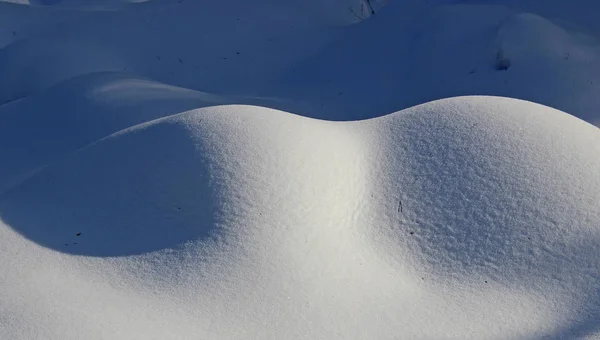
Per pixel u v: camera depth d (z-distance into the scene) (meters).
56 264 3.86
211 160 4.29
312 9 12.23
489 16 9.01
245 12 11.57
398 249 3.97
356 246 3.95
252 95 9.15
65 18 11.88
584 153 4.30
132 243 4.02
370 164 4.45
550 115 4.60
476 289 3.69
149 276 3.75
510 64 7.95
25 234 4.14
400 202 4.19
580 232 3.88
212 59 10.20
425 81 8.48
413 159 4.41
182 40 10.55
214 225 3.96
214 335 3.34
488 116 4.55
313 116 7.95
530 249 3.85
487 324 3.44
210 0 11.83
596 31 8.73
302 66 9.85
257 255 3.78
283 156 4.30
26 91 9.33
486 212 4.04
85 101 7.25
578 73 7.61
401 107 8.03
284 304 3.53
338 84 9.05
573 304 3.53
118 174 4.50
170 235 4.01
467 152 4.34
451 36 8.85
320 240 3.91
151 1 13.02
